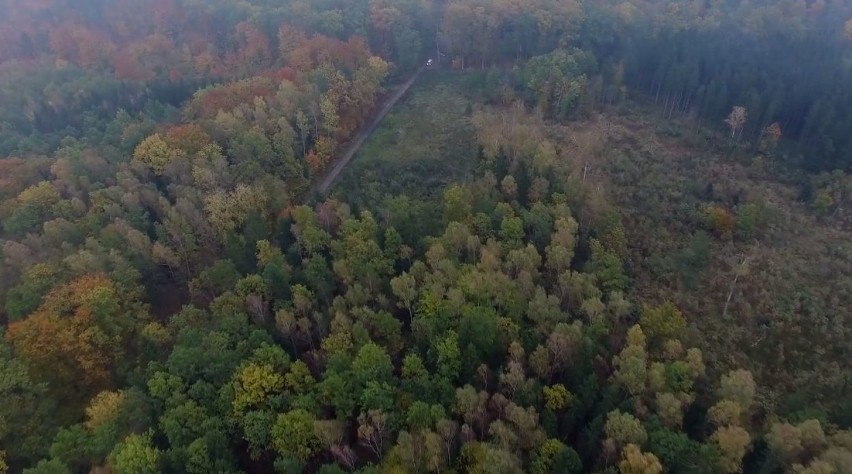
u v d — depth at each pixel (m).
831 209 146.88
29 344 97.00
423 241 120.12
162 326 110.19
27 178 139.25
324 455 87.44
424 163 165.88
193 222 124.69
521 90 196.12
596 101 189.88
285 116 159.25
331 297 112.25
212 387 91.19
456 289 104.44
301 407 88.56
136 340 107.81
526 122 175.25
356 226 121.81
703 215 140.88
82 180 133.50
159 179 141.12
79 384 99.25
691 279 126.56
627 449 79.56
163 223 125.31
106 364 103.19
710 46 195.62
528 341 101.50
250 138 144.88
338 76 180.12
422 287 107.88
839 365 110.88
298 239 120.81
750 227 136.00
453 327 102.94
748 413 96.12
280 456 86.50
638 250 135.00
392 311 111.31
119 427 87.25
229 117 151.62
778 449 83.19
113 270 113.12
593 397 91.56
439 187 155.75
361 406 90.31
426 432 82.88
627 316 115.81
